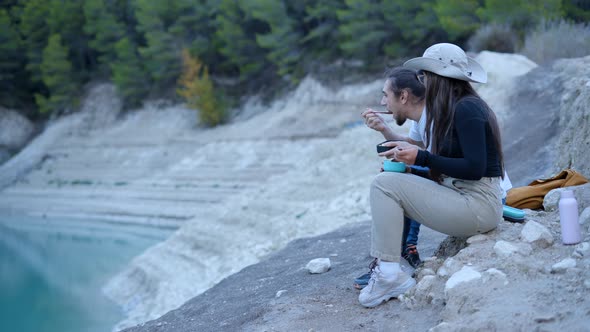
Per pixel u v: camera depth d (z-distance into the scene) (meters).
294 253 8.41
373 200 3.94
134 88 41.31
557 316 3.00
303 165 18.95
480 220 3.85
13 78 49.31
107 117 43.34
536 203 5.17
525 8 20.73
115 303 15.77
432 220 3.86
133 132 39.34
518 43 19.94
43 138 43.81
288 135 27.94
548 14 20.03
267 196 17.45
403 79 4.02
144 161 34.78
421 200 3.83
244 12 36.72
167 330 5.53
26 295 17.56
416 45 28.33
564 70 14.61
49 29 48.41
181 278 14.96
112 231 27.16
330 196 15.56
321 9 31.88
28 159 41.88
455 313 3.43
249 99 36.72
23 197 37.78
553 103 13.51
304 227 13.54
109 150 38.31
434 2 26.02
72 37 47.91
